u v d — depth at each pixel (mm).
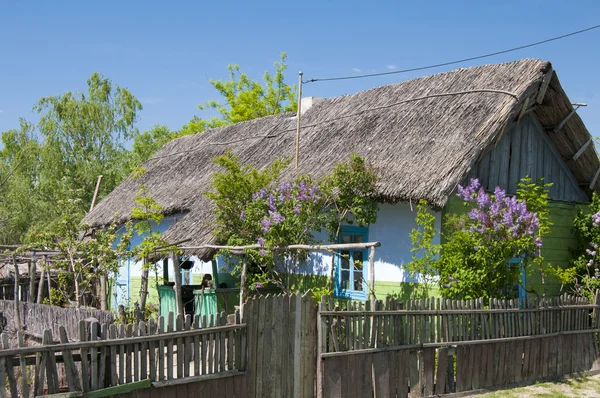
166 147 24109
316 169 13359
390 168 11656
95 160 36438
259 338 7359
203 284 13102
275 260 12930
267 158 16203
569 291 13398
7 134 36000
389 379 8133
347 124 14922
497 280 9766
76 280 11484
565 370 10203
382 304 8180
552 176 13844
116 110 38219
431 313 8586
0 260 14719
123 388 6258
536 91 12242
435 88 14055
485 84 12898
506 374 9367
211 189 15859
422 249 11047
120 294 18422
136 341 6398
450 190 10375
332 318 7727
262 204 11609
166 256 12758
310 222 11328
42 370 5820
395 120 13680
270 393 7398
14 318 11188
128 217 17875
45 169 35000
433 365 8602
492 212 9898
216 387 6988
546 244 13344
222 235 12102
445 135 11898
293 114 18828
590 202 14547
